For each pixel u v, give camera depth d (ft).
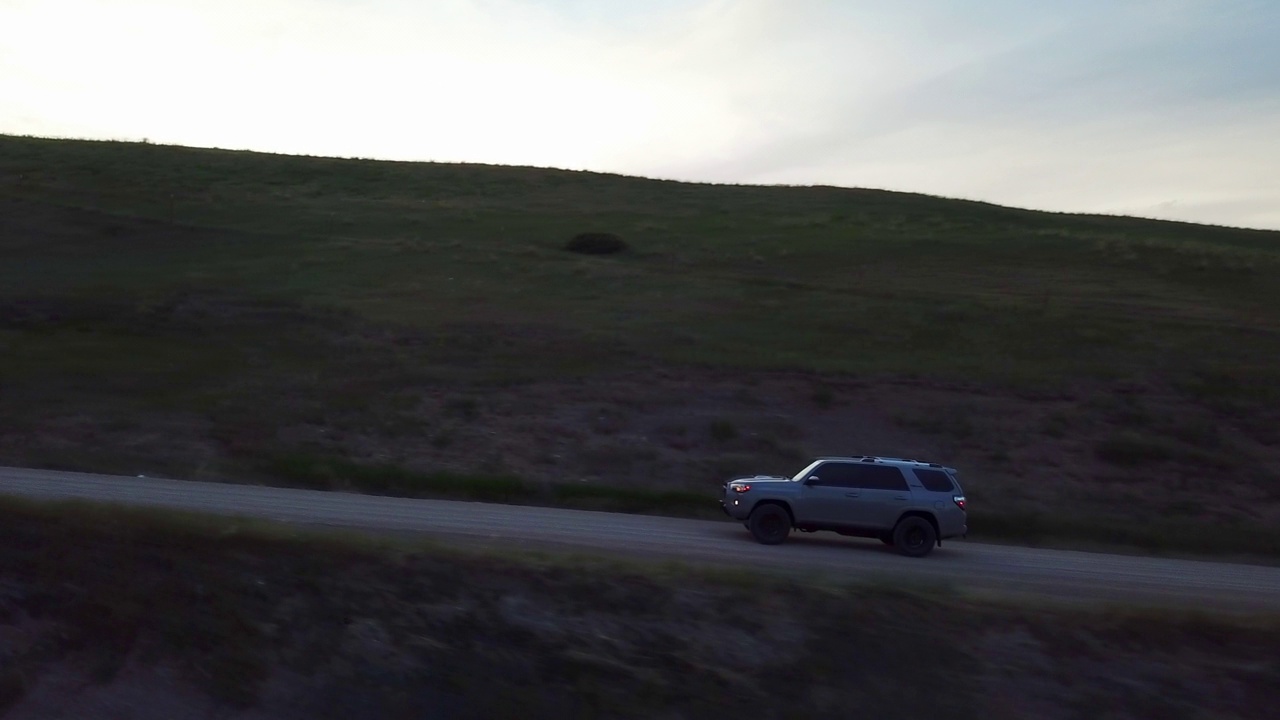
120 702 32.32
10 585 35.04
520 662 33.09
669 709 31.76
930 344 124.36
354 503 69.26
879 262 179.01
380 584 35.50
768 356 115.96
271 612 34.47
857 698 32.17
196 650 33.42
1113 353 121.49
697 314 137.39
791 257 181.37
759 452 92.12
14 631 33.99
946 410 102.01
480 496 80.48
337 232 191.42
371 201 228.02
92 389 100.12
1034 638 34.60
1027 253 189.06
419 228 199.31
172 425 91.25
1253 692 32.99
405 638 33.81
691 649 33.50
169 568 35.81
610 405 100.63
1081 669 33.53
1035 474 90.38
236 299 135.64
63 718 31.94
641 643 33.68
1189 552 77.25
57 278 145.69
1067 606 37.52
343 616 34.35
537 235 196.24
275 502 65.92
